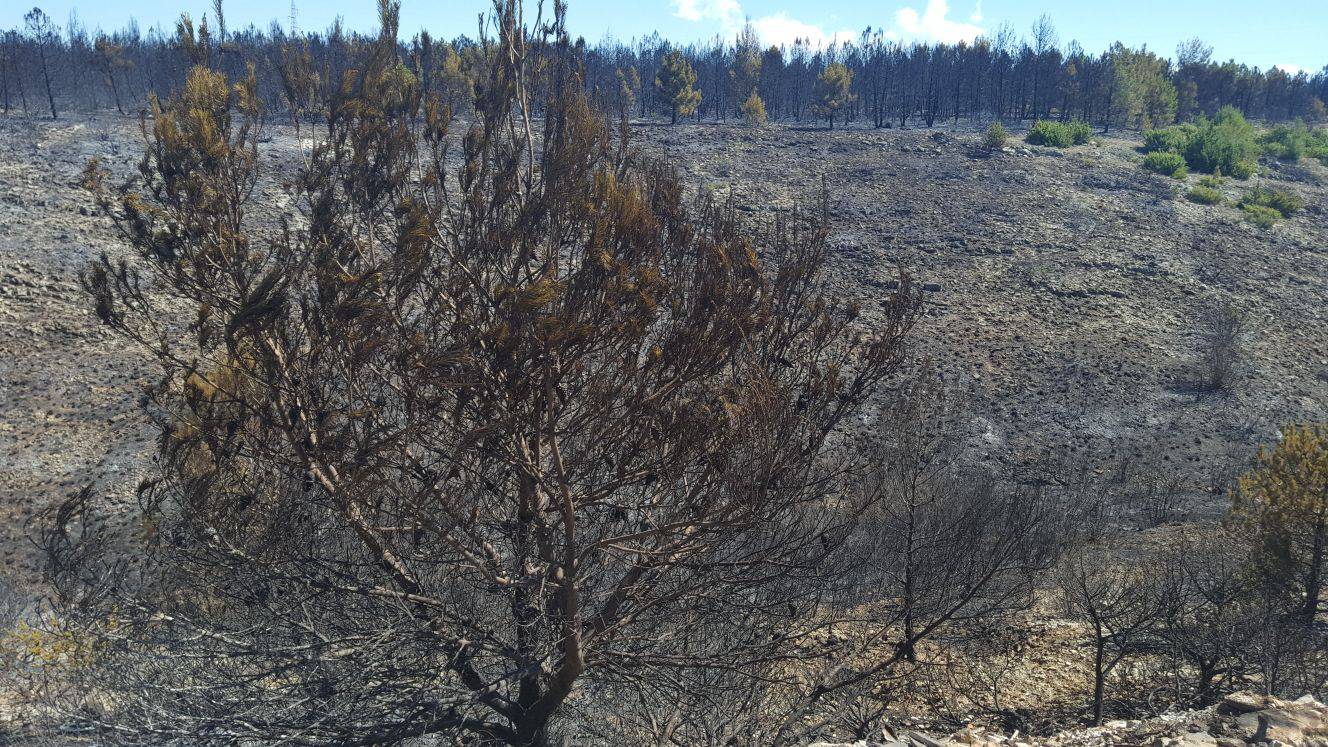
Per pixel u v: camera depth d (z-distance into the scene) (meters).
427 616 8.39
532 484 8.12
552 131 7.69
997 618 16.48
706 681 9.20
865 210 53.22
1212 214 58.47
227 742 7.54
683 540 7.95
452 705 8.50
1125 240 52.03
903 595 14.52
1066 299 44.12
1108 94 96.88
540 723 8.82
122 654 7.45
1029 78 104.69
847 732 11.58
